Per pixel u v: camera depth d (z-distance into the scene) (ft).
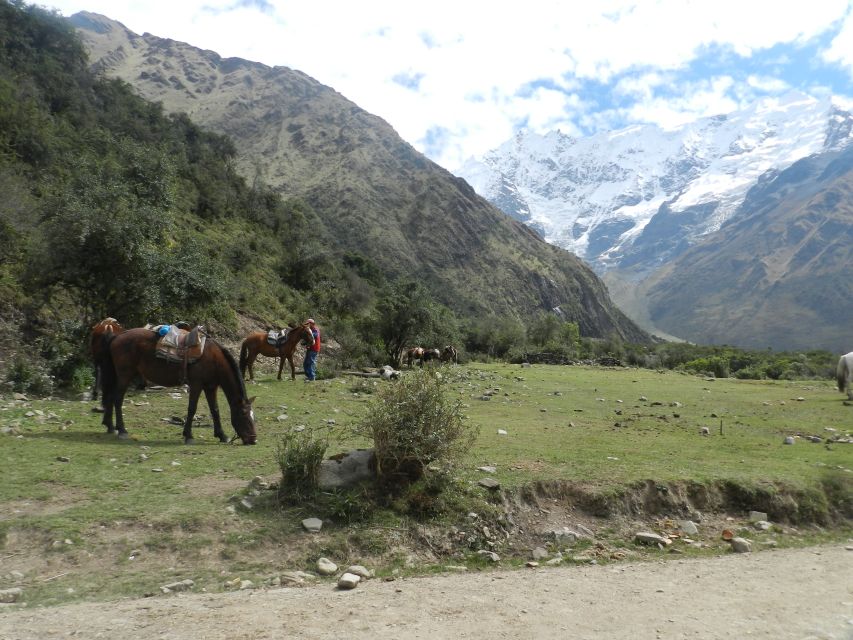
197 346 32.89
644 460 32.24
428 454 24.36
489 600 17.37
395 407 24.62
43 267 51.42
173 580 18.15
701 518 26.99
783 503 28.17
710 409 59.21
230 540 20.43
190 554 19.61
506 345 171.32
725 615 16.49
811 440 42.96
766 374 141.90
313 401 50.24
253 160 555.28
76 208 50.67
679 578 20.04
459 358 112.88
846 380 69.51
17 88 144.46
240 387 33.14
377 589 18.20
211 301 59.36
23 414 36.01
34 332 58.34
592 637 14.74
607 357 181.78
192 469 27.20
